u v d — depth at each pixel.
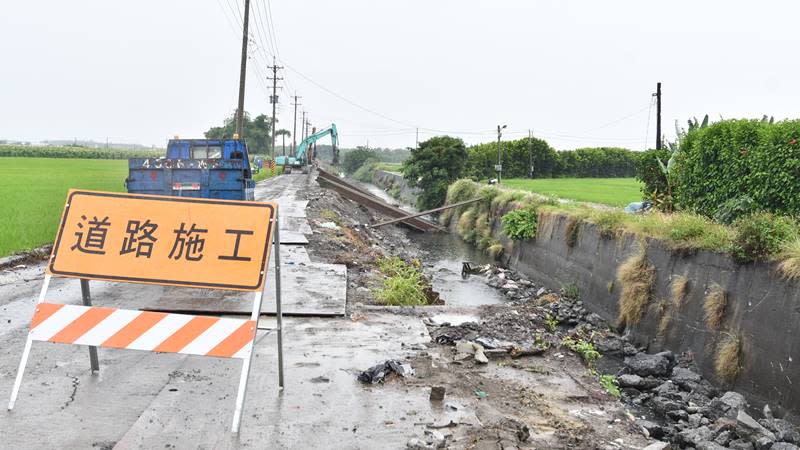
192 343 5.00
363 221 32.47
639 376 8.78
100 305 8.88
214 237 5.20
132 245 5.22
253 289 5.07
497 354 8.04
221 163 13.10
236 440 4.80
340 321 8.85
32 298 9.27
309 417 5.33
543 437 5.43
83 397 5.55
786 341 7.61
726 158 11.83
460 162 42.12
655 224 12.46
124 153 95.19
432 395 5.95
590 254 15.71
